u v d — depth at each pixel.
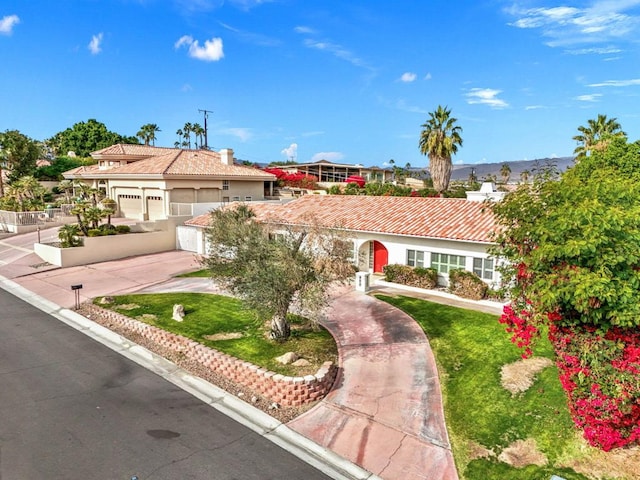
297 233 13.91
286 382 10.54
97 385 11.46
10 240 32.31
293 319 15.77
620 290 7.08
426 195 48.81
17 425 9.44
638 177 13.59
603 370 7.68
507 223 9.48
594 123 38.84
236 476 7.97
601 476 7.72
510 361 12.00
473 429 9.33
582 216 7.40
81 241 27.06
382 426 9.59
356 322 15.60
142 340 14.55
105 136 82.44
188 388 11.46
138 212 38.75
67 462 8.21
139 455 8.50
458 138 48.12
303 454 8.75
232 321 15.72
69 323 16.50
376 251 22.72
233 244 13.75
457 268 19.09
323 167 75.94
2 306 18.52
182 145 93.62
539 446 8.62
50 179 56.69
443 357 12.64
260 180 41.12
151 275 23.77
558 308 7.77
